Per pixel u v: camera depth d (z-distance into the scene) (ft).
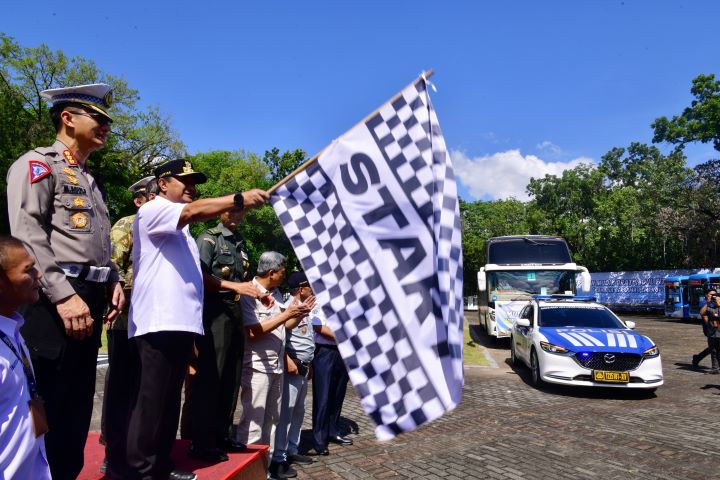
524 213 160.45
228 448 11.03
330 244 7.82
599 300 119.34
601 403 26.81
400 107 8.28
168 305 8.20
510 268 50.75
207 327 10.80
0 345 5.72
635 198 128.47
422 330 7.35
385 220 7.84
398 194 7.92
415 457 17.84
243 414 13.55
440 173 7.99
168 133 99.66
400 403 7.11
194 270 8.81
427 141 8.10
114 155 89.10
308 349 16.61
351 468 16.66
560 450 18.53
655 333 67.46
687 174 116.57
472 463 17.15
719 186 104.73
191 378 11.89
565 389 30.81
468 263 167.02
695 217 105.81
